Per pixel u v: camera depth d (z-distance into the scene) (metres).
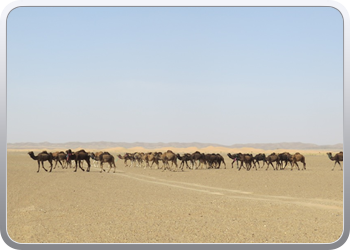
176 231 11.41
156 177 32.16
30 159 75.19
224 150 184.88
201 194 20.80
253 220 13.16
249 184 26.61
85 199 18.34
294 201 18.20
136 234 11.05
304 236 10.77
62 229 11.76
